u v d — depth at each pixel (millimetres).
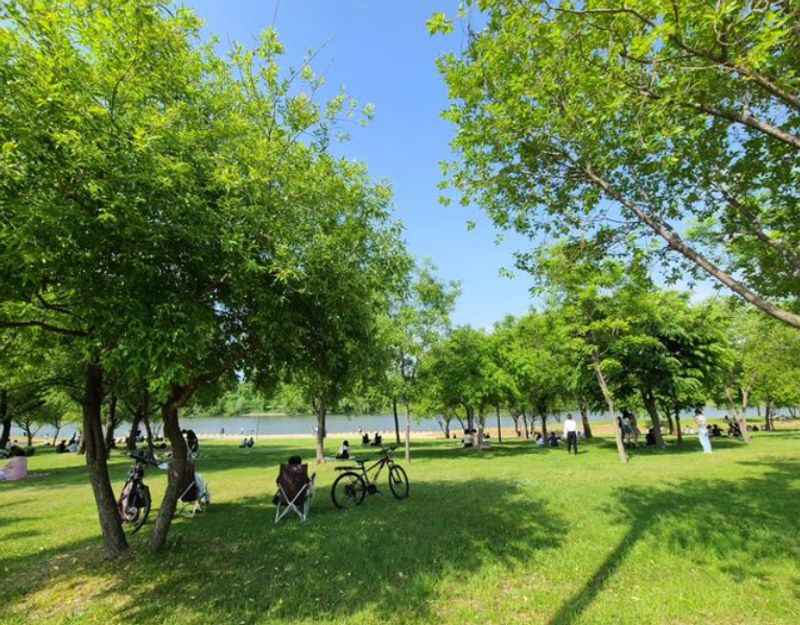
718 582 5359
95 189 3877
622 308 16719
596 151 5707
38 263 4309
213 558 6469
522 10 4637
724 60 3988
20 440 55969
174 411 6957
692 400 22719
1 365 8328
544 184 6250
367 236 6781
